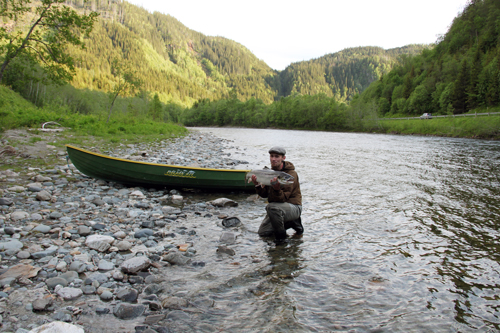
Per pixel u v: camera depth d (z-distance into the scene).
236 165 14.58
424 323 3.28
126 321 3.15
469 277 4.30
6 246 4.49
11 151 11.11
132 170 8.72
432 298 3.77
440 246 5.38
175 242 5.36
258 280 4.14
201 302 3.56
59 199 7.13
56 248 4.62
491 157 18.56
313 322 3.27
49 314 3.15
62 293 3.49
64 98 69.25
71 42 16.50
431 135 48.59
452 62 84.56
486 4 102.44
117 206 7.14
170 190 9.30
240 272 4.35
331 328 3.17
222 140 33.25
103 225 5.74
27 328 2.90
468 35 101.75
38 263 4.19
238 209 7.68
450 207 7.84
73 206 6.72
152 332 2.96
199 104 150.12
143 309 3.35
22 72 16.58
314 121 88.19
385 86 112.81
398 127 58.88
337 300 3.70
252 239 5.67
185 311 3.37
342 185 10.48
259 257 4.87
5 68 15.84
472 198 8.75
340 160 17.14
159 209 7.22
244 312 3.41
